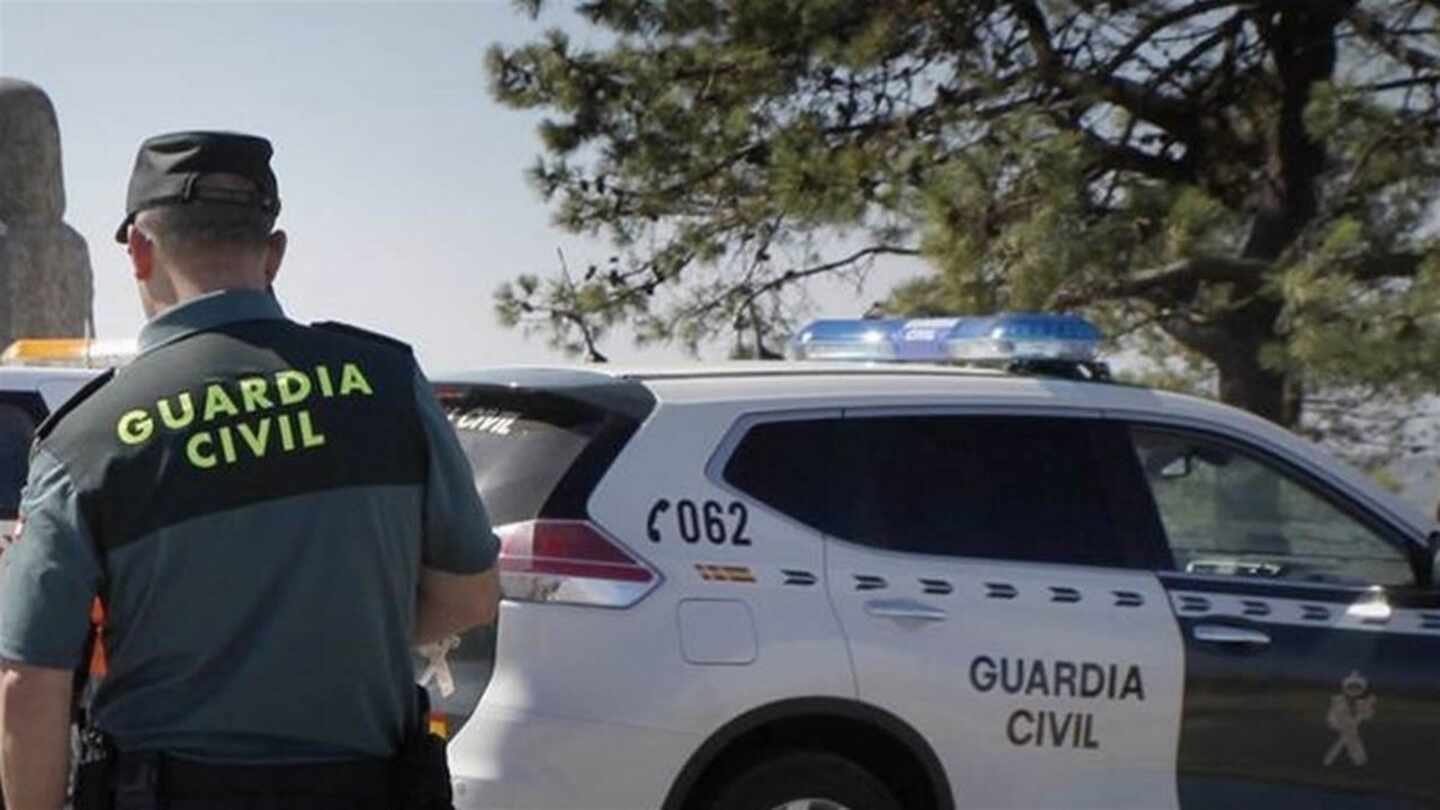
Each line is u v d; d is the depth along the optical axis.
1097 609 5.29
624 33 13.83
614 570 4.89
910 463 5.30
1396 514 5.68
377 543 2.79
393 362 2.88
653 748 4.85
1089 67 13.12
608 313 14.12
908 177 12.12
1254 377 12.34
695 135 13.61
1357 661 5.50
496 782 4.75
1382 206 11.54
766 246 13.85
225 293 2.80
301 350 2.81
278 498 2.72
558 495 4.94
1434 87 12.07
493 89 14.06
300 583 2.74
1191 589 5.41
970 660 5.14
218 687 2.73
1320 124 11.56
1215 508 5.57
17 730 2.66
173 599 2.69
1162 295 12.47
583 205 14.12
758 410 5.19
